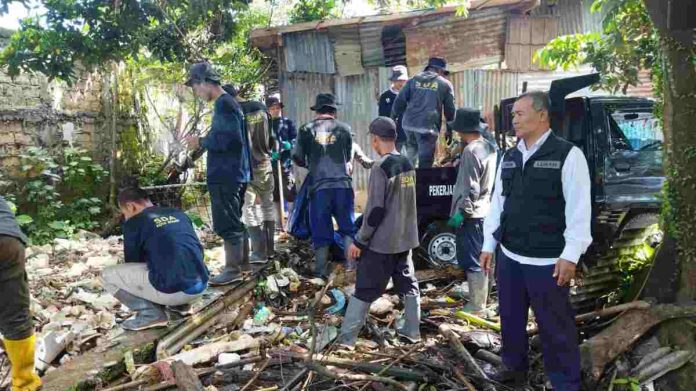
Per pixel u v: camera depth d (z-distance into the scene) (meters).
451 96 6.06
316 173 5.36
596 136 4.61
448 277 5.44
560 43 5.26
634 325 3.47
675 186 3.41
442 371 3.62
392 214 3.86
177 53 9.09
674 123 3.38
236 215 4.90
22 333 3.14
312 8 10.95
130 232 4.01
